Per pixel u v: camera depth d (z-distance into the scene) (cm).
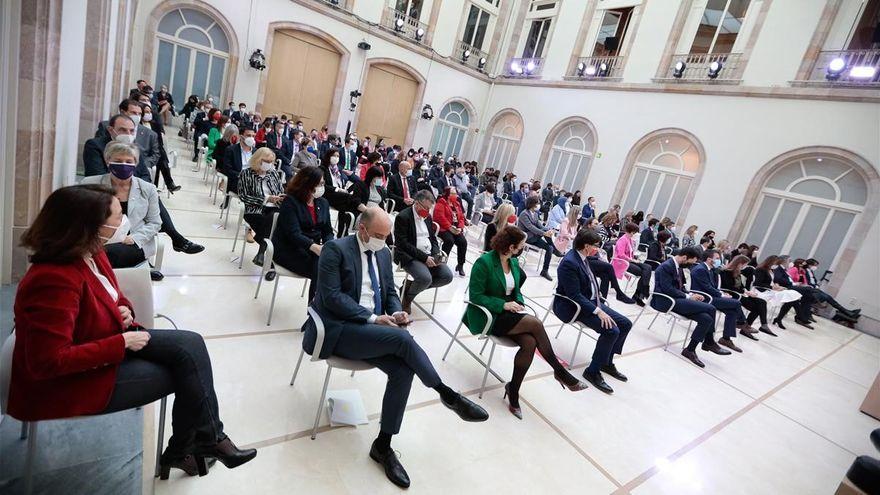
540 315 455
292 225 295
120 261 246
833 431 348
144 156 397
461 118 1597
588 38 1310
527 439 240
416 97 1458
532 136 1437
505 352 345
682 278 498
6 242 224
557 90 1369
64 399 121
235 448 152
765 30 954
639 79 1169
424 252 355
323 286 207
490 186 888
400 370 190
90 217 119
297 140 948
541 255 749
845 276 857
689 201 1055
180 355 142
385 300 238
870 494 144
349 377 252
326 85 1299
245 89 1167
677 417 309
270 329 282
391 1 1311
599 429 269
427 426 228
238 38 1123
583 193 1284
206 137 740
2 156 183
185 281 318
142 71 1046
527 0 1481
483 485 196
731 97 997
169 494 152
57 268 117
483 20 1511
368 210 221
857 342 724
